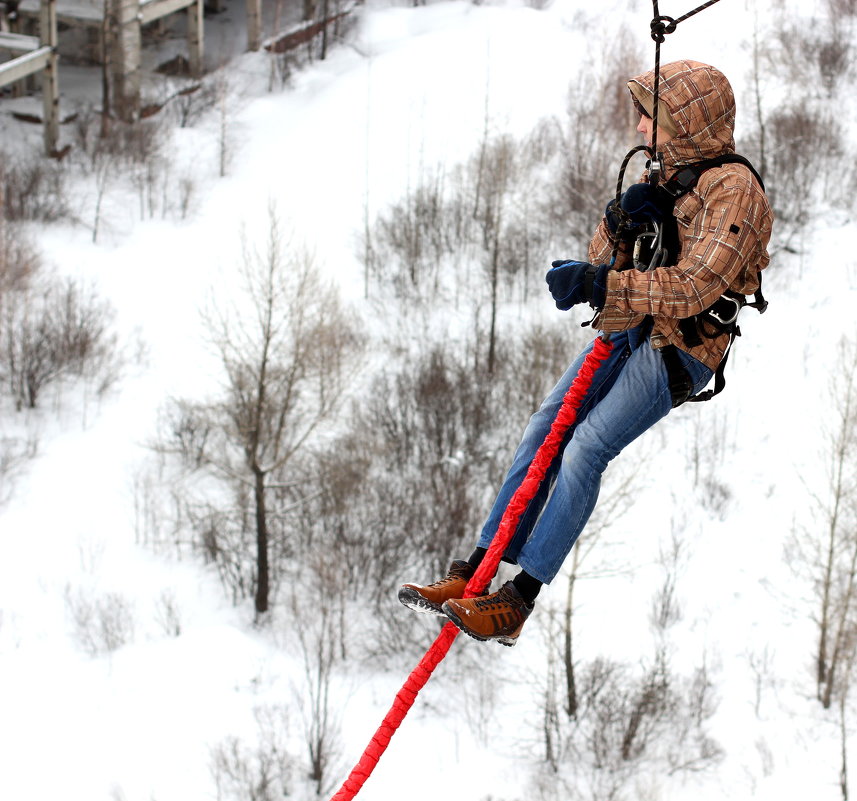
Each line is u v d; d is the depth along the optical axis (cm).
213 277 4234
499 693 2844
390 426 3603
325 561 3097
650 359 438
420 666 434
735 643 2934
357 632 3042
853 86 5009
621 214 439
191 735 2667
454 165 4884
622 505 3319
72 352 3750
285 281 3359
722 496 3338
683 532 3250
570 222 4416
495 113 5134
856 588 2961
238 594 3156
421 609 444
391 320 4141
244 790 2517
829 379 3625
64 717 2689
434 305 4209
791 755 2623
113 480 3428
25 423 3603
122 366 3819
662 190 421
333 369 3409
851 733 2661
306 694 2830
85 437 3572
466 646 2980
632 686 2780
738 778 2594
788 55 5122
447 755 2681
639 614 3034
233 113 5356
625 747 2641
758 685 2808
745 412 3609
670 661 2883
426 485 3428
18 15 5184
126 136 4884
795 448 3431
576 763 2631
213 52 5922
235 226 4594
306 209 4716
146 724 2692
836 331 3822
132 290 4175
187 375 3778
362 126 5191
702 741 2672
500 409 3725
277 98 5534
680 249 425
